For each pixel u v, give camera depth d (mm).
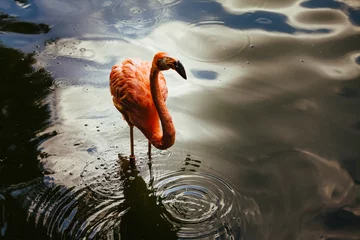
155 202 8250
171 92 10734
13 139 9477
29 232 7609
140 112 8156
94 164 9039
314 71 11211
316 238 7461
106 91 10797
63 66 11461
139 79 8195
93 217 7934
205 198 8273
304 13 13242
